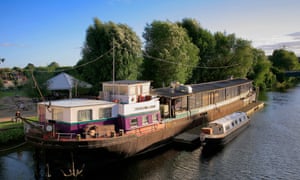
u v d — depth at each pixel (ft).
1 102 165.89
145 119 86.89
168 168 79.41
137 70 163.73
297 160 85.40
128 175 75.00
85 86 153.99
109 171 77.56
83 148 67.62
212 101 138.92
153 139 88.38
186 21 245.86
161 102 105.81
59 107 72.23
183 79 190.19
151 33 199.72
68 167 69.92
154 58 184.85
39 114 78.38
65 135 70.23
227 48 249.75
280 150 94.68
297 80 453.58
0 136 95.66
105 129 72.64
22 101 169.68
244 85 192.13
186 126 109.29
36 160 74.69
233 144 101.35
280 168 79.36
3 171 77.36
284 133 116.26
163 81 185.47
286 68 490.90
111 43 149.69
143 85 90.94
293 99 223.51
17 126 105.29
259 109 178.09
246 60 246.47
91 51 158.20
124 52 152.46
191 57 207.00
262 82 316.81
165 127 95.40
